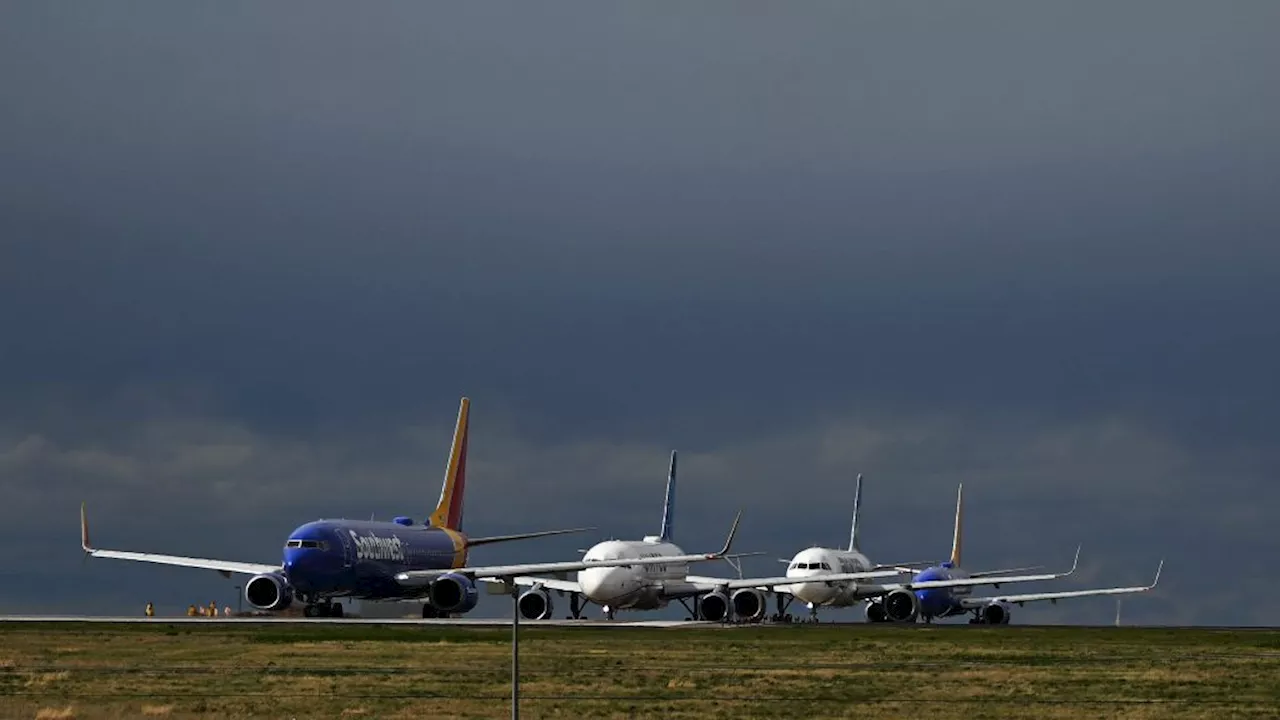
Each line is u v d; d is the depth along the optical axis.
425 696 197.88
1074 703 195.88
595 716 178.88
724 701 195.25
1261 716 182.88
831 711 185.62
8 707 183.00
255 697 196.00
